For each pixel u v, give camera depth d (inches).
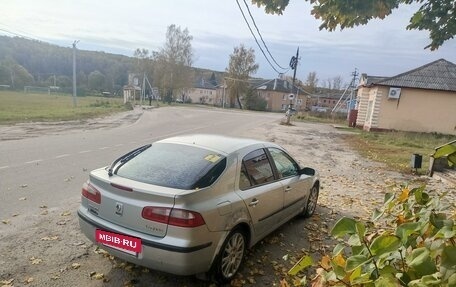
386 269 57.5
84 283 134.0
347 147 676.1
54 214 204.2
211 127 935.0
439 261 55.9
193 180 131.3
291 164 204.4
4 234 172.4
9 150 396.5
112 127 761.0
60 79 3708.2
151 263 121.3
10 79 3307.1
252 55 3267.7
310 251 177.5
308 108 3120.1
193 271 121.0
